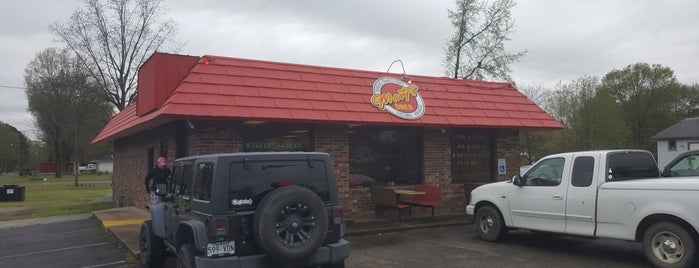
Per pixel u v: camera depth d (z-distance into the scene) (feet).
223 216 18.21
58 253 33.37
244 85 37.17
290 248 18.02
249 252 18.54
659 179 25.02
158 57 36.91
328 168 20.79
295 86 39.29
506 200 31.96
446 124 43.19
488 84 51.31
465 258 28.22
